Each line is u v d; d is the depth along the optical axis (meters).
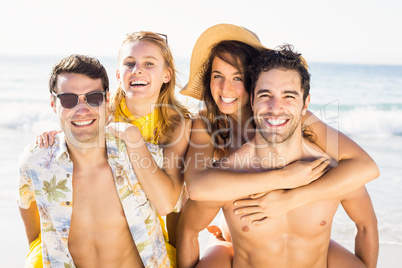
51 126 15.88
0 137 13.75
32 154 2.71
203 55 3.34
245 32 3.08
